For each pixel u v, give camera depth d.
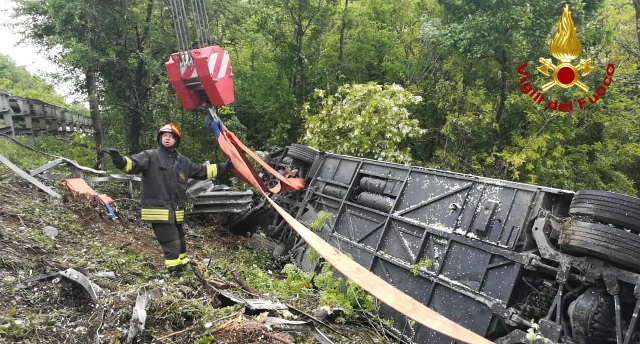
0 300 3.88
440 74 15.92
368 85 13.08
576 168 14.64
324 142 12.93
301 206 9.42
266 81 16.27
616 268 4.48
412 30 17.33
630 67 16.06
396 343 5.88
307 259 8.24
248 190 10.61
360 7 17.33
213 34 13.69
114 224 7.57
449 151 14.09
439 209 6.65
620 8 17.25
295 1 14.91
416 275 6.40
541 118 13.32
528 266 5.16
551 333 4.67
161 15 12.67
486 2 11.97
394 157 12.31
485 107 13.61
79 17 11.64
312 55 15.95
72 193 7.57
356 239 7.91
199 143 14.54
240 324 3.89
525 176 13.23
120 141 14.14
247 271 6.96
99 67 12.27
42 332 3.50
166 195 5.49
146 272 5.39
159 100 12.49
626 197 4.59
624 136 16.22
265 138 16.50
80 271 4.67
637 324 4.50
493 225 5.77
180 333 3.71
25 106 12.55
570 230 4.76
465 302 5.73
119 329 3.65
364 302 6.16
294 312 4.98
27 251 5.12
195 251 7.78
